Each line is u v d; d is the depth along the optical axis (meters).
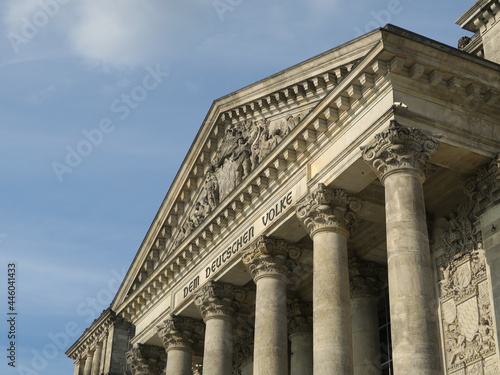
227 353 51.47
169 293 60.22
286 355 45.44
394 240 35.75
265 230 47.41
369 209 44.69
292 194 45.66
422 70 38.62
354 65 41.34
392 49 38.00
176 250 57.34
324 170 42.69
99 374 86.06
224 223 52.03
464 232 42.38
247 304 54.28
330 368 38.38
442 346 41.53
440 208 44.62
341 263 41.28
